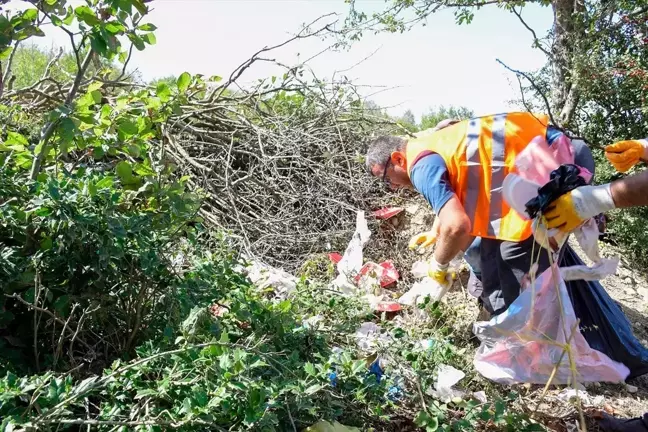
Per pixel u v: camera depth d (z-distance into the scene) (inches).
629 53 231.5
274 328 91.1
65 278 81.9
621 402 115.6
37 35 85.7
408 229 177.5
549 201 88.9
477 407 95.1
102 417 63.3
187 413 62.0
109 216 77.7
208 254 100.7
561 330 109.3
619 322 117.3
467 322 135.3
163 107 103.0
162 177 103.5
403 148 116.6
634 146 102.9
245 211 181.9
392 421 93.4
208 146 193.0
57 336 82.7
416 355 96.7
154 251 84.0
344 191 188.9
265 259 162.2
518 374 112.3
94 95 90.2
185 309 83.0
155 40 92.4
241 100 203.6
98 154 94.0
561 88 236.8
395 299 145.4
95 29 83.7
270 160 182.7
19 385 60.0
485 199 108.6
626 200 84.1
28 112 171.6
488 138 107.6
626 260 186.5
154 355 67.0
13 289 77.2
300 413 80.3
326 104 206.4
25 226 79.4
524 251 111.9
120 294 85.6
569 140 108.9
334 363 89.4
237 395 66.9
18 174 91.2
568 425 104.4
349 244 158.6
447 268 118.6
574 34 228.5
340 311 112.4
